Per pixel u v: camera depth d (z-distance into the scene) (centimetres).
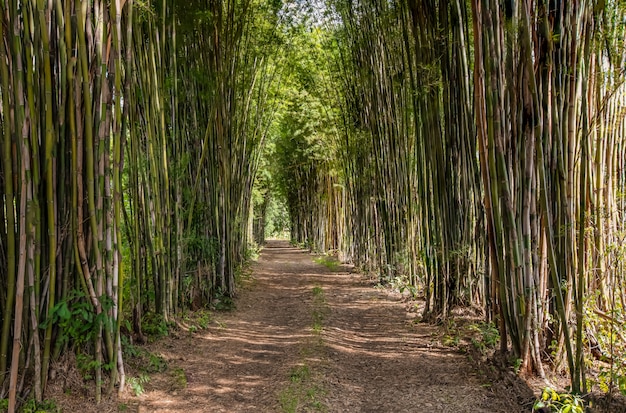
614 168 413
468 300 548
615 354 344
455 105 525
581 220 306
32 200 276
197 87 625
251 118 1081
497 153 350
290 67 1127
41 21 274
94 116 301
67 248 298
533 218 352
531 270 348
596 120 371
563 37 334
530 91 323
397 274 867
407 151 776
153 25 456
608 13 374
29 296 280
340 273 1188
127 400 320
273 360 437
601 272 373
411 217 779
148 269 520
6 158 270
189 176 607
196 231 641
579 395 299
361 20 835
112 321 314
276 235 4462
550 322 371
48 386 292
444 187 545
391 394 352
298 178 2264
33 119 276
